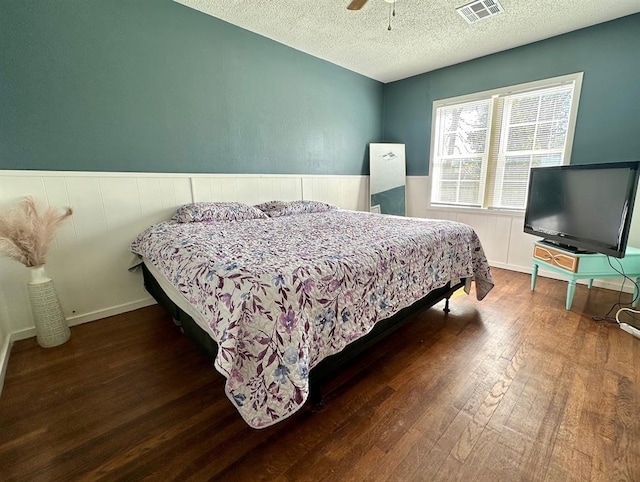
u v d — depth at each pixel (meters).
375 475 1.07
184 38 2.52
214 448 1.18
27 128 1.92
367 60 3.63
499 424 1.29
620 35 2.65
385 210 4.41
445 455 1.15
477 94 3.60
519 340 1.97
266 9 2.54
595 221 2.24
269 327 1.10
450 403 1.42
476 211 3.78
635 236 2.64
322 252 1.51
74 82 2.06
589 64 2.83
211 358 1.34
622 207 2.04
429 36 3.01
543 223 2.73
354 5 1.88
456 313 2.39
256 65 3.01
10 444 1.21
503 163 3.53
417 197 4.38
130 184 2.37
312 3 2.46
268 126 3.21
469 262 2.31
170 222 2.44
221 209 2.57
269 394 1.08
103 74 2.16
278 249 1.57
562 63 2.97
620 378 1.58
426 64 3.75
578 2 2.42
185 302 1.51
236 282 1.14
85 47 2.07
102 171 2.24
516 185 3.47
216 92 2.77
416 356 1.81
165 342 1.98
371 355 1.82
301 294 1.18
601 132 2.83
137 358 1.80
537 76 3.15
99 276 2.30
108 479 1.06
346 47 3.27
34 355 1.82
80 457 1.15
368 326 1.48
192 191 2.72
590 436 1.22
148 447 1.19
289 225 2.34
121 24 2.20
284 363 1.10
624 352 1.81
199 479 1.06
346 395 1.48
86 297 2.26
